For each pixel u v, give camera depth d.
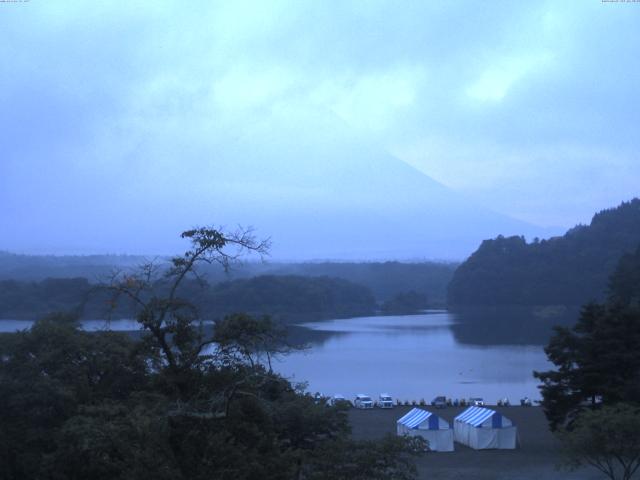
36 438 25.83
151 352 18.77
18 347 28.73
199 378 18.14
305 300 137.50
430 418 42.59
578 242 184.88
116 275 21.05
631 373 43.16
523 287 177.00
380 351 106.38
